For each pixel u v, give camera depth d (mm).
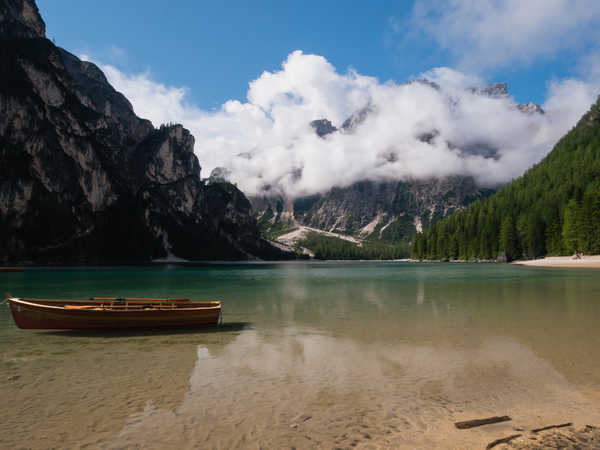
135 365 12344
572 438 6715
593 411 8180
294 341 15578
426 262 179000
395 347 14305
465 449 6504
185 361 12781
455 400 8977
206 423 7871
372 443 6875
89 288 41719
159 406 8836
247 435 7297
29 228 126062
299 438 7152
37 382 10641
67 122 155000
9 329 18375
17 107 130375
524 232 121125
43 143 137625
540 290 34656
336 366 11977
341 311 23609
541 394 9289
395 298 30438
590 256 92438
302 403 8930
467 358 12641
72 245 140250
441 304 26250
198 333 17359
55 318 17359
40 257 127188
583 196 100812
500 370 11297
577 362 12000
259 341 15672
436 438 7004
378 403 8867
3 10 156500
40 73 148375
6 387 10188
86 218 151625
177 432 7461
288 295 33906
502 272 68875
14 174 125125
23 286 44000
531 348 13805
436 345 14508
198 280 56812
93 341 15875
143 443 7020
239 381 10617
